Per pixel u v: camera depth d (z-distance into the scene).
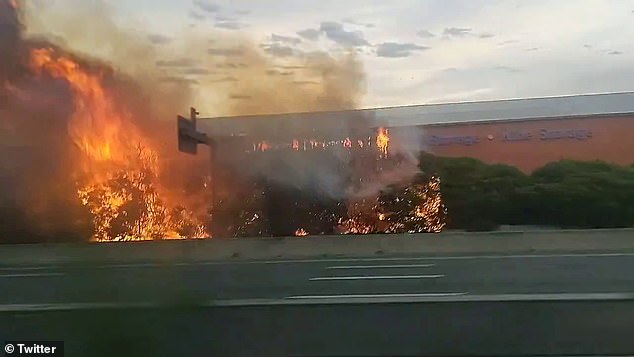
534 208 27.11
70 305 8.23
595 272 11.99
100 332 6.83
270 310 8.05
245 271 13.85
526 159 28.33
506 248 18.12
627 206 26.23
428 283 10.78
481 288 9.91
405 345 6.33
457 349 6.16
